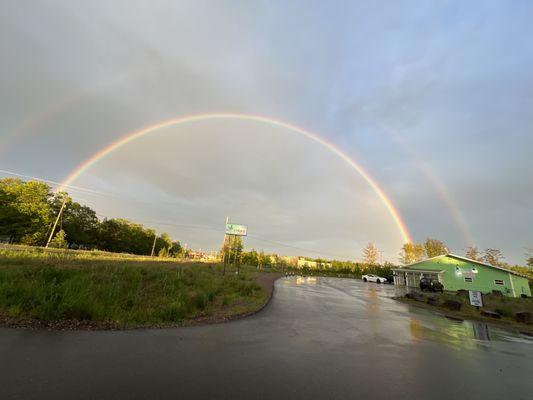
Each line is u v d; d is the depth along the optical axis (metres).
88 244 74.62
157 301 10.02
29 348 5.28
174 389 4.16
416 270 44.22
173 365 5.06
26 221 52.56
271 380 4.78
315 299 17.28
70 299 7.91
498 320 14.88
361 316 12.37
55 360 4.84
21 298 7.81
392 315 13.46
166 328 7.61
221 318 9.49
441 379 5.47
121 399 3.74
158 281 13.12
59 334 6.25
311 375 5.14
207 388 4.28
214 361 5.44
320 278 47.50
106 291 9.38
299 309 12.92
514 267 65.00
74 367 4.62
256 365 5.41
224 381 4.59
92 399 3.68
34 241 52.47
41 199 56.25
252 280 23.83
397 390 4.78
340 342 7.67
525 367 6.77
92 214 74.62
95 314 7.70
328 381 4.93
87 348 5.54
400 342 8.26
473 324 13.09
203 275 19.69
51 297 7.76
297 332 8.44
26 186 55.06
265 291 18.17
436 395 4.71
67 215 65.94
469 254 66.19
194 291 13.18
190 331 7.53
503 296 30.33
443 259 41.25
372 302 18.30
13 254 19.72
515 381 5.69
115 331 6.88
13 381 4.01
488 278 36.72
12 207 51.31
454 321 13.47
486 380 5.62
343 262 83.88
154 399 3.81
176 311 8.74
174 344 6.27
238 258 63.44
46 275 10.45
